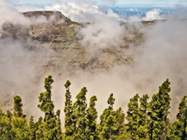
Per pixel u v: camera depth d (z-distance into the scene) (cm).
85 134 8494
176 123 7969
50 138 8781
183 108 7912
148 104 8350
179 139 7925
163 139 8275
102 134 8806
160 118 8181
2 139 9000
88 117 8456
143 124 8788
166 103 8119
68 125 8850
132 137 8888
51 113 8894
